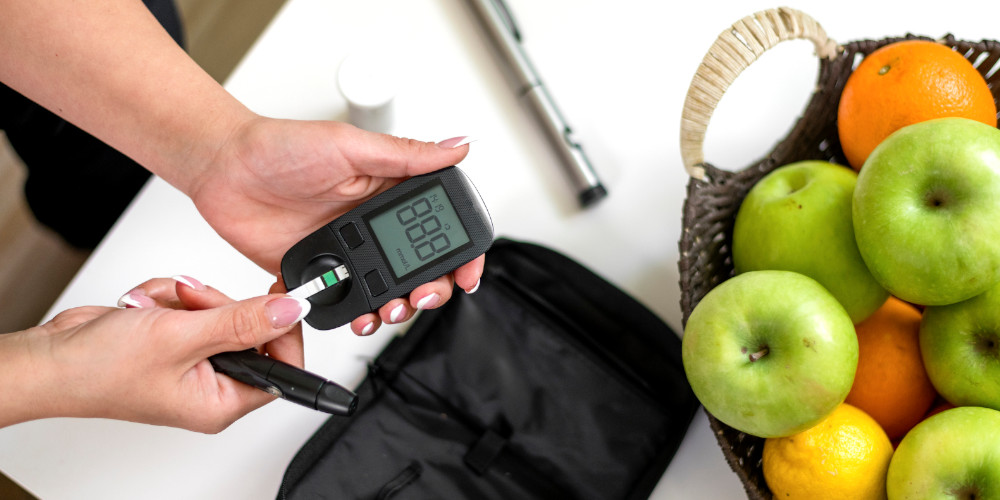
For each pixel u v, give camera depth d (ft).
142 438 2.32
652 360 2.30
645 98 2.51
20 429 2.30
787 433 1.98
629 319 2.32
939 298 1.96
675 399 2.28
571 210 2.48
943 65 2.09
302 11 2.54
